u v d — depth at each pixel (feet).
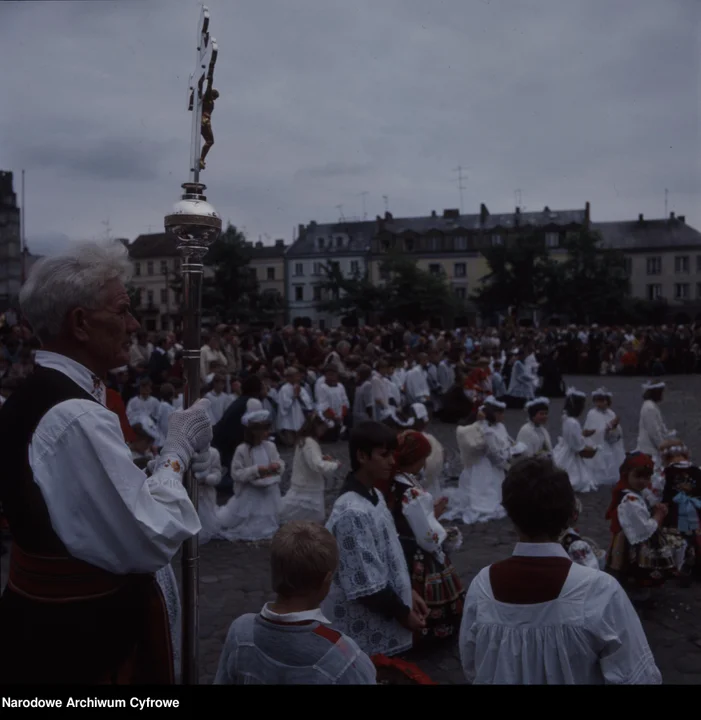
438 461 21.94
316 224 159.02
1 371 28.12
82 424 5.20
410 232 152.97
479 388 47.52
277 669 5.85
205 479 21.22
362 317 119.24
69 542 5.19
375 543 9.80
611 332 54.39
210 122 6.73
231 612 15.56
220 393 35.32
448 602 13.02
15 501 5.34
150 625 6.14
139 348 43.19
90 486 5.17
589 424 30.07
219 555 20.29
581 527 22.63
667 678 10.30
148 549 5.30
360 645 9.75
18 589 5.49
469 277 152.35
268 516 22.15
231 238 113.39
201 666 12.79
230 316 111.96
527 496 6.37
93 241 5.84
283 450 38.11
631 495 14.98
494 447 24.31
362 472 10.16
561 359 59.57
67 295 5.57
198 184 6.64
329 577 6.18
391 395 43.83
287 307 133.08
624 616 6.03
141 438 20.30
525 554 6.45
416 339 69.56
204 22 6.66
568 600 6.10
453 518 24.07
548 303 79.92
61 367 5.65
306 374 46.11
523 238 88.89
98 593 5.50
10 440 5.40
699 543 15.14
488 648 6.26
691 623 12.51
